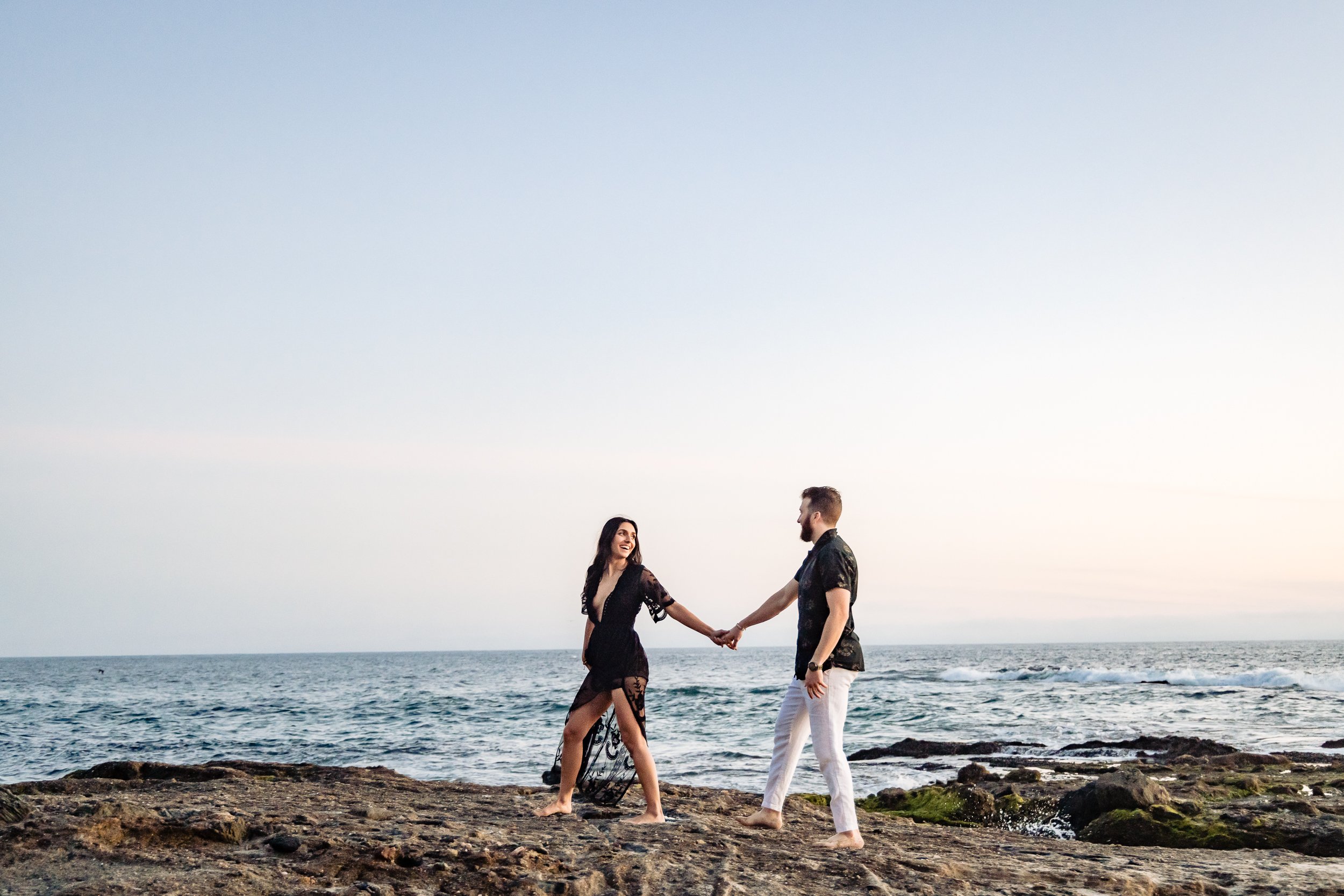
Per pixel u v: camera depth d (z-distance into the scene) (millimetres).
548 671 87688
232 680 70688
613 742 6262
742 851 4887
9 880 3676
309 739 22578
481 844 4508
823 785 13461
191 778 9219
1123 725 22844
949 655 140125
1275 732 20562
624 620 5887
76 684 65250
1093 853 6234
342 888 3730
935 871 4828
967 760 15867
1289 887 4805
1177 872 5258
